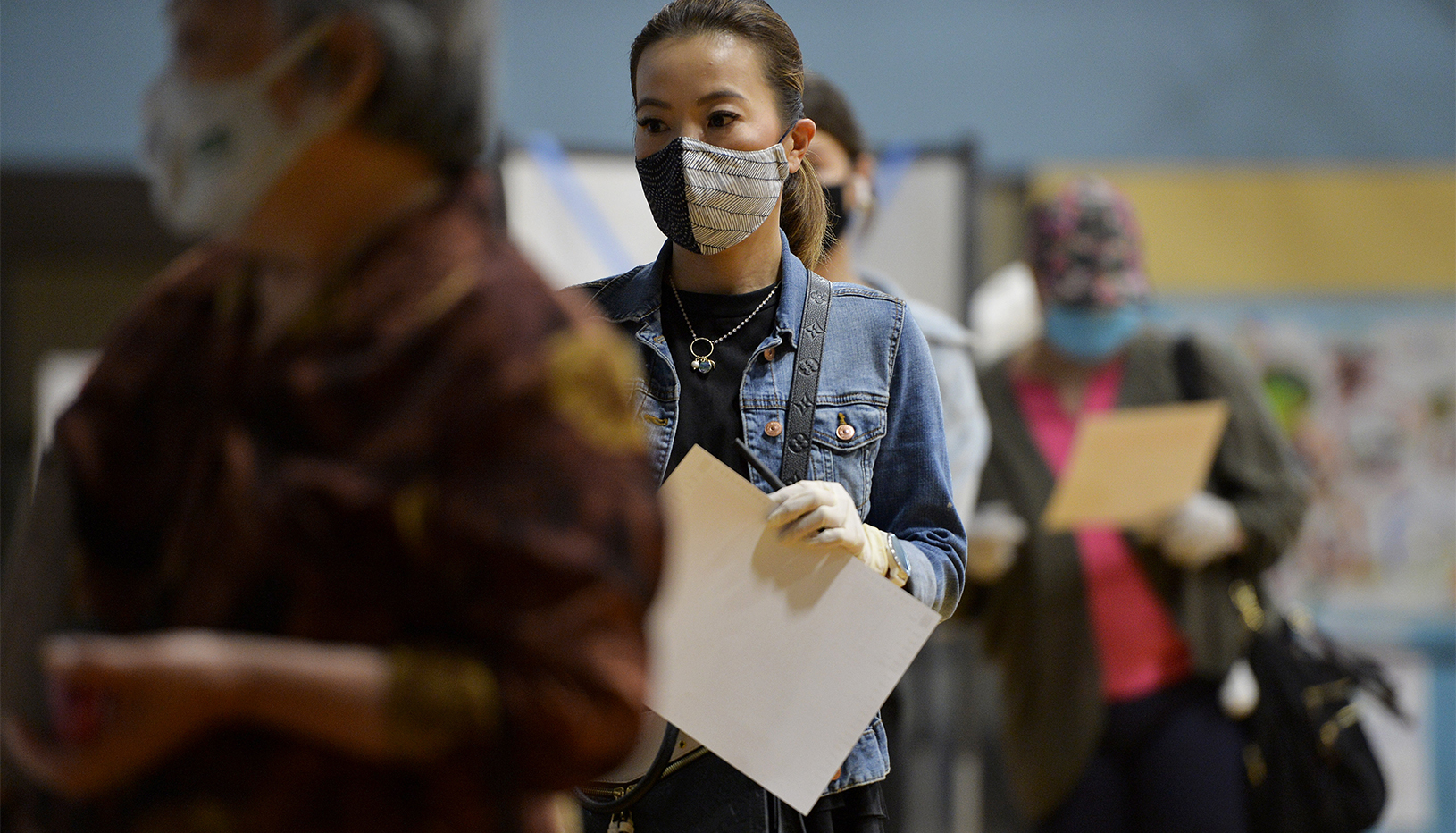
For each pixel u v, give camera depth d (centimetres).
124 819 221
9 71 1142
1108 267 752
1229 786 684
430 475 209
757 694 356
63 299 1273
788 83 396
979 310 985
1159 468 686
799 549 362
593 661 205
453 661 205
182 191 229
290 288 233
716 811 376
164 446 239
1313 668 683
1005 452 751
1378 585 1130
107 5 1147
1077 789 707
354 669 204
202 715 204
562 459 209
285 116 221
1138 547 712
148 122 230
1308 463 1141
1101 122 1170
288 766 212
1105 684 707
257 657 204
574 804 394
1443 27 1163
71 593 248
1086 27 1170
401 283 219
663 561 221
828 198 489
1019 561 729
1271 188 1157
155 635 232
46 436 266
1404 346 1142
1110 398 762
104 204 1211
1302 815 667
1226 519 699
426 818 213
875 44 1169
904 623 358
